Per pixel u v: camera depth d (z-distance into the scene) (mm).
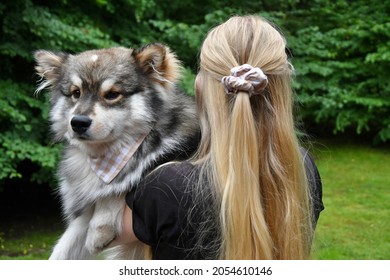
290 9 8867
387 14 8570
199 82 1975
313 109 8391
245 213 1723
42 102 5695
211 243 1765
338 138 9219
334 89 7906
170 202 1760
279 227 1804
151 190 1805
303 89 8195
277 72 1890
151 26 7645
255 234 1729
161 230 1771
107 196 2607
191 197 1760
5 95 5484
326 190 6891
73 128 2633
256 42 1894
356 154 8375
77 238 2777
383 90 8336
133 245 2582
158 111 2762
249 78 1778
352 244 5145
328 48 8469
